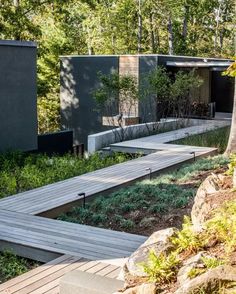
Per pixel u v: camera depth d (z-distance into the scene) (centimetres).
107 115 1770
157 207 654
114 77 1553
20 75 1173
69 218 645
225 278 277
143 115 1692
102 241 531
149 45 3219
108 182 797
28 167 970
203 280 279
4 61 1124
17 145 1180
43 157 1107
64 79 1909
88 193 727
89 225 623
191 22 3441
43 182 873
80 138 1878
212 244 346
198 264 313
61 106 1928
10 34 1897
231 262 304
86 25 3083
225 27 3472
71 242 527
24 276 443
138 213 650
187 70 1847
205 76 1952
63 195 718
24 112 1195
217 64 1770
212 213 416
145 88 1602
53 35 2352
